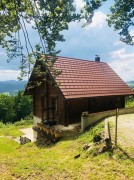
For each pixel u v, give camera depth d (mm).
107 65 28828
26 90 25859
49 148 15648
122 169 9672
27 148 17469
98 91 22594
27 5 7961
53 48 8195
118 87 25391
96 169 10086
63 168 10773
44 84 23656
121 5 7516
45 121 21531
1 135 27609
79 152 12844
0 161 13969
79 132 17828
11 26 8438
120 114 22734
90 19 7441
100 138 13094
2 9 7879
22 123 37562
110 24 8164
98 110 23297
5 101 67562
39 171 10961
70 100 20891
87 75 24203
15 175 10844
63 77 21469
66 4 7242
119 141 12867
